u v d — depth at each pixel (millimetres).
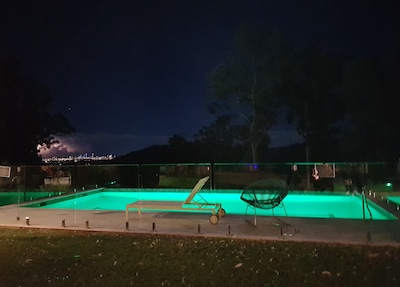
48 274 4547
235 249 5289
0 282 4328
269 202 7254
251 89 18656
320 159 17781
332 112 17656
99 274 4516
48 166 12320
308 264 4641
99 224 7039
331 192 11633
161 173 13414
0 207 9406
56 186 12477
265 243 5527
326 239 5566
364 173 11852
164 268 4656
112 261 4949
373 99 16547
